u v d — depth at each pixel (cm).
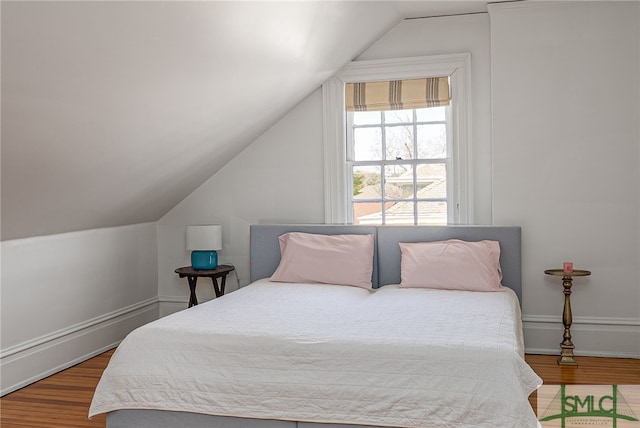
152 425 329
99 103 307
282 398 310
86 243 488
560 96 479
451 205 526
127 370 332
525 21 482
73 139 324
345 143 545
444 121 530
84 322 489
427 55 518
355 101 536
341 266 491
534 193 486
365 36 493
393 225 529
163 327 346
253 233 546
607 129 471
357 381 303
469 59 508
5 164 308
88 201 423
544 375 433
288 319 362
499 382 285
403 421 293
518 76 485
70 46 250
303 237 517
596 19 470
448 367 295
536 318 489
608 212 474
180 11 274
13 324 415
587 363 462
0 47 227
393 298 426
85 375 450
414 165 539
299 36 394
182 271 543
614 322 477
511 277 484
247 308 395
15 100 262
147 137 383
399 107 528
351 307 399
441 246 477
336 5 384
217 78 370
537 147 484
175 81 337
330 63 498
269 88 451
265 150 560
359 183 552
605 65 470
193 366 326
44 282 443
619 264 474
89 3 232
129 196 468
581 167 477
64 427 352
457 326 338
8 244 409
